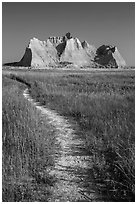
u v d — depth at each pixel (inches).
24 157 308.8
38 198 243.1
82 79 1439.5
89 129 452.8
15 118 440.1
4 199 237.0
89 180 277.9
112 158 320.5
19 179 265.1
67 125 502.0
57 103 708.7
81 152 356.8
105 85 1054.4
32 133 374.0
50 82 1272.1
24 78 1566.2
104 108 564.1
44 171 289.7
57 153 350.0
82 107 602.5
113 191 251.0
